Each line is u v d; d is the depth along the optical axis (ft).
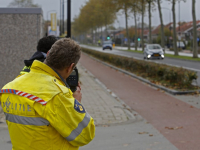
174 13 121.80
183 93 35.55
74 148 6.02
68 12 45.24
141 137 18.69
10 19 26.84
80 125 5.82
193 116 24.45
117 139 18.24
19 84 5.79
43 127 5.54
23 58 27.17
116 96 35.27
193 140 18.01
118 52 178.19
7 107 5.79
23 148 5.69
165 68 45.34
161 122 22.70
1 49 27.07
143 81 48.70
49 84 5.72
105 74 61.72
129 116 24.44
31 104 5.47
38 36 26.94
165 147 16.71
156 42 251.19
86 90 39.40
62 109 5.56
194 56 106.22
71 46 6.21
